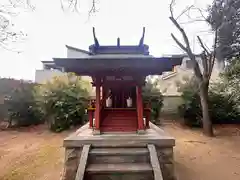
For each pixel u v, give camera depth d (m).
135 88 5.26
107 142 4.00
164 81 14.05
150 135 4.43
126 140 4.02
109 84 5.04
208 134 7.70
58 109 8.44
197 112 9.38
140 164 3.62
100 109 4.85
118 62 4.20
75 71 4.66
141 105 4.81
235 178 4.12
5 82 9.96
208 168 4.65
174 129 9.01
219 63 10.47
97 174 3.41
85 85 9.84
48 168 4.61
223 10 8.36
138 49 5.18
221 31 8.70
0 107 9.59
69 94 8.59
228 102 9.70
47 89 8.62
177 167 4.68
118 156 3.75
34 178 4.10
